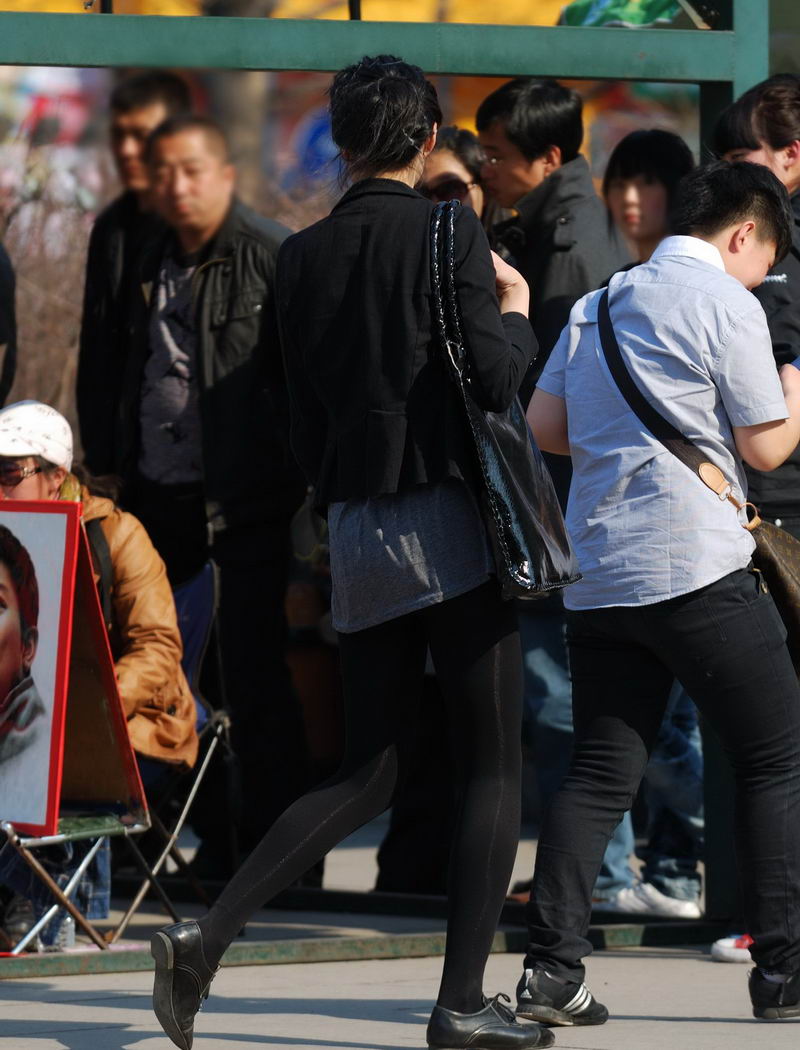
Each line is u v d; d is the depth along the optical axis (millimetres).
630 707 13820
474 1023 12047
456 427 11680
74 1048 12594
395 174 12180
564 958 13500
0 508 16031
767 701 13383
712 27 18734
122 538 17609
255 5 20328
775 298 16391
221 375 21562
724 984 15688
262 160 26234
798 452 16609
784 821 13555
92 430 23156
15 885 16453
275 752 21547
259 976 16297
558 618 19609
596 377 13727
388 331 11688
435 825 21109
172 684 17359
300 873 11844
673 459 13328
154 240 22641
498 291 12609
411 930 19375
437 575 11688
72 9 19109
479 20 20688
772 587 13805
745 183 13852
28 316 27203
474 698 11945
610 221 20016
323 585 26500
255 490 21578
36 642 15703
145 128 23922
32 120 26328
